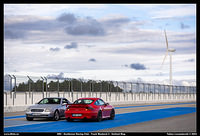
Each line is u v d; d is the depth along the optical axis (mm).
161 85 77188
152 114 31703
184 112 35375
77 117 22641
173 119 25453
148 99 71188
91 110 22625
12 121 23297
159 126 19781
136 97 65938
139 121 23547
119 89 59438
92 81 50781
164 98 78625
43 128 18500
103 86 54031
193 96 94938
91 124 21062
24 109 37094
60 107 24594
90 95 49969
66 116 23000
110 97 56094
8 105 35062
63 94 43688
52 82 41844
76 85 46656
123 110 39312
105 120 24469
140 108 45094
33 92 38719
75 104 22891
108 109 24625
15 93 36094
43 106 23797
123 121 23516
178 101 85375
